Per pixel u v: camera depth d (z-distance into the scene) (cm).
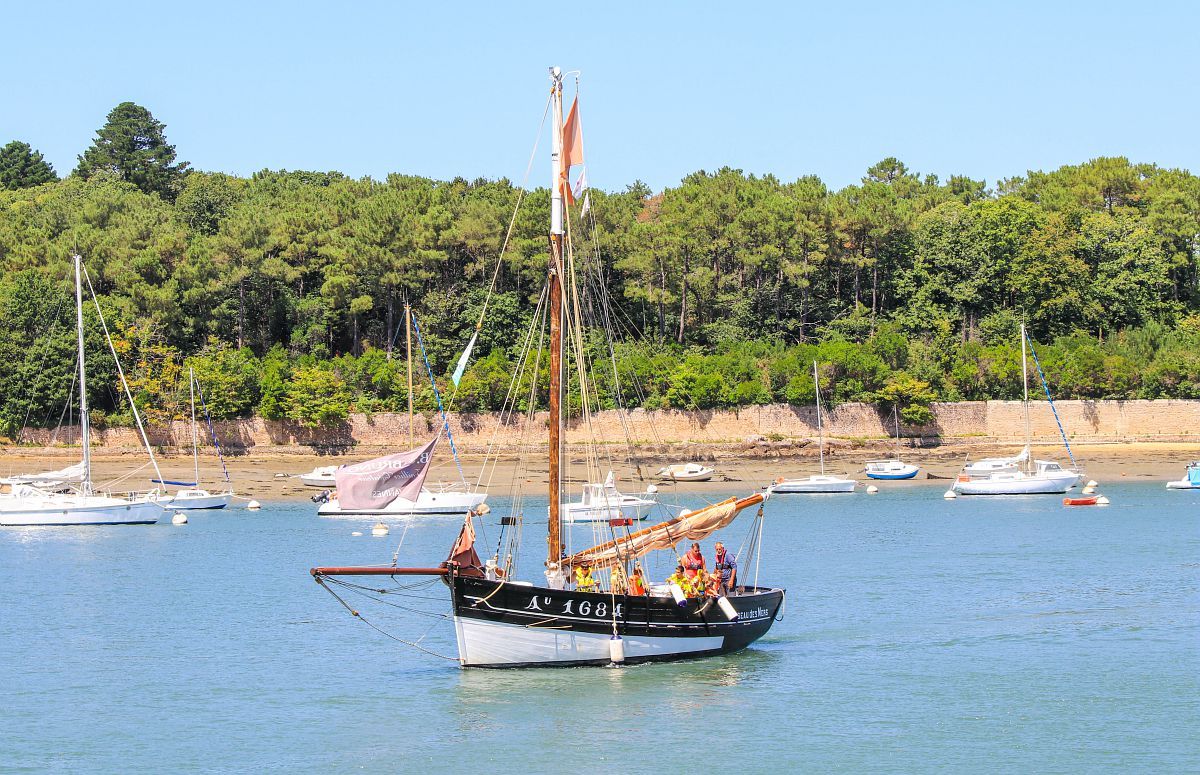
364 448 12812
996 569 6900
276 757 3722
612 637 4409
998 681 4469
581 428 12850
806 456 13288
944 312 14900
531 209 14000
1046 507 10275
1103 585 6359
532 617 4300
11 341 12356
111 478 11550
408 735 3884
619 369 13050
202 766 3656
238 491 11212
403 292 14175
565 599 4319
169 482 10438
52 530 9025
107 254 14112
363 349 14500
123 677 4631
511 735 3862
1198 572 6762
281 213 15000
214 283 13675
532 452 12812
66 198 17738
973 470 12131
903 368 13762
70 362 12200
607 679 4359
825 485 11538
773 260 14488
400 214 14225
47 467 11856
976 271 14975
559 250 4528
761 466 12875
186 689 4453
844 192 15650
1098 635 5191
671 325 14712
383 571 4203
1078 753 3719
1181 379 13850
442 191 15588
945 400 13750
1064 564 7075
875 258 15075
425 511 9900
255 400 12888
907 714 4084
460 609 4278
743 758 3672
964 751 3731
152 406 12556
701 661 4619
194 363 12594
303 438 12850
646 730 3903
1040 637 5162
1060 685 4425
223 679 4588
